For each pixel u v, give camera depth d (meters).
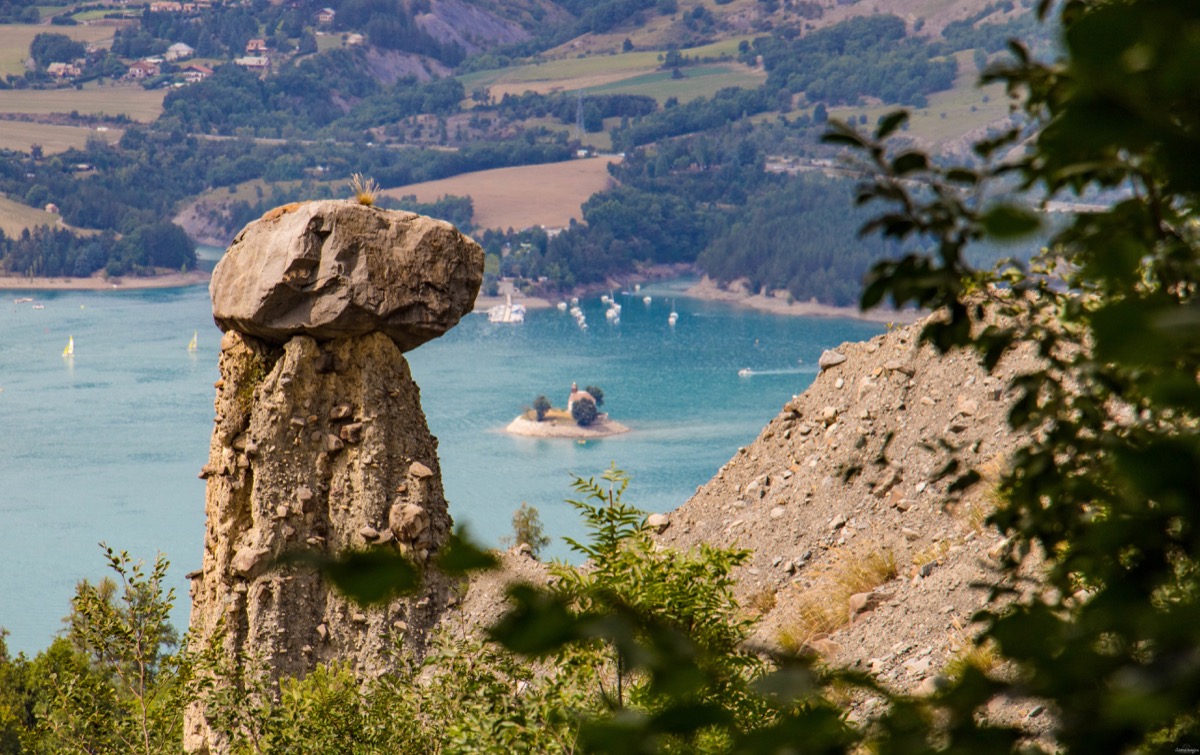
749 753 3.55
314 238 47.41
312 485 47.94
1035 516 7.09
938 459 40.94
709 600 18.98
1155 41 2.74
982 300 8.12
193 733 44.72
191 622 49.34
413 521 46.69
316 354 48.41
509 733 18.80
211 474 49.09
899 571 37.34
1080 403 7.46
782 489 47.84
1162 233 4.88
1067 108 2.94
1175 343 2.70
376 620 44.81
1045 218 3.03
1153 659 3.06
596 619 3.20
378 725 33.09
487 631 3.14
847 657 32.22
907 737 3.88
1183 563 3.94
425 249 48.38
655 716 3.42
